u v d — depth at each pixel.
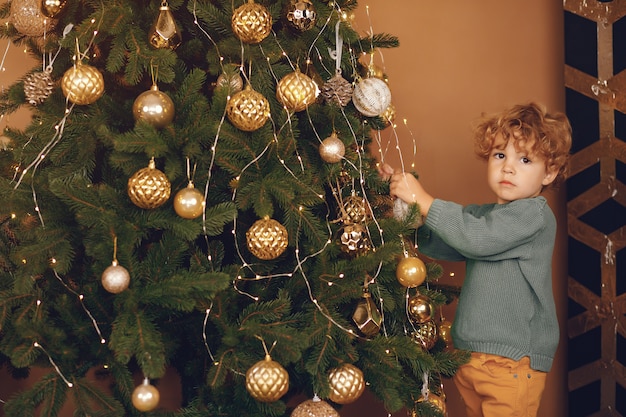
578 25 2.03
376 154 2.24
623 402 2.01
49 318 1.45
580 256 2.06
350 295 1.50
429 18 2.20
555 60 2.15
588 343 2.06
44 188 1.44
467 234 1.61
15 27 1.55
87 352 1.46
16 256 1.43
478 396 1.67
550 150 1.67
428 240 1.83
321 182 1.58
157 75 1.42
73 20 1.56
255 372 1.33
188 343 1.65
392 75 2.21
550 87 2.16
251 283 1.57
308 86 1.47
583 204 2.05
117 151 1.36
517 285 1.65
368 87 1.56
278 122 1.53
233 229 1.47
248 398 1.44
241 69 1.46
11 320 1.37
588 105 2.02
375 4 2.21
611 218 2.01
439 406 1.63
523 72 2.17
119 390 1.44
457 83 2.20
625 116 1.98
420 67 2.21
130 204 1.40
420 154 2.22
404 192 1.67
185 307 1.33
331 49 1.62
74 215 1.46
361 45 1.68
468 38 2.19
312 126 1.54
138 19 1.51
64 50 1.57
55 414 1.33
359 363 1.53
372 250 1.57
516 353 1.62
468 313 1.67
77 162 1.45
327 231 1.58
